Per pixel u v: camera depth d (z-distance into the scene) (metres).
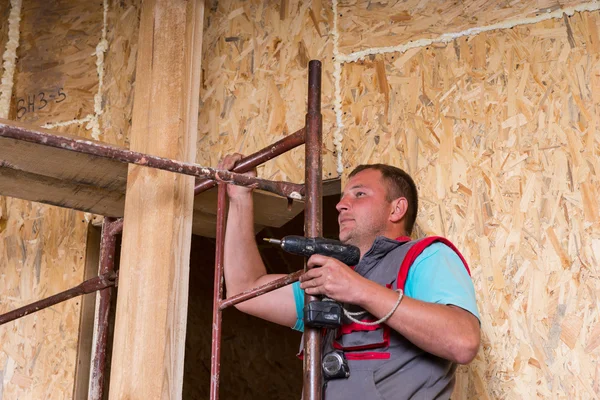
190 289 4.69
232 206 2.63
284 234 4.62
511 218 2.76
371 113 3.10
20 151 2.27
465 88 2.98
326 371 2.01
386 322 1.93
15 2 3.85
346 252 2.00
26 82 3.75
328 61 3.23
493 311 2.69
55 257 3.47
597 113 2.74
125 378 2.14
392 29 3.17
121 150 1.92
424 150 2.97
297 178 3.17
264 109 3.32
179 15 2.42
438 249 2.15
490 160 2.86
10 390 3.33
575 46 2.84
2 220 3.60
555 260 2.66
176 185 2.26
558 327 2.59
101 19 3.74
